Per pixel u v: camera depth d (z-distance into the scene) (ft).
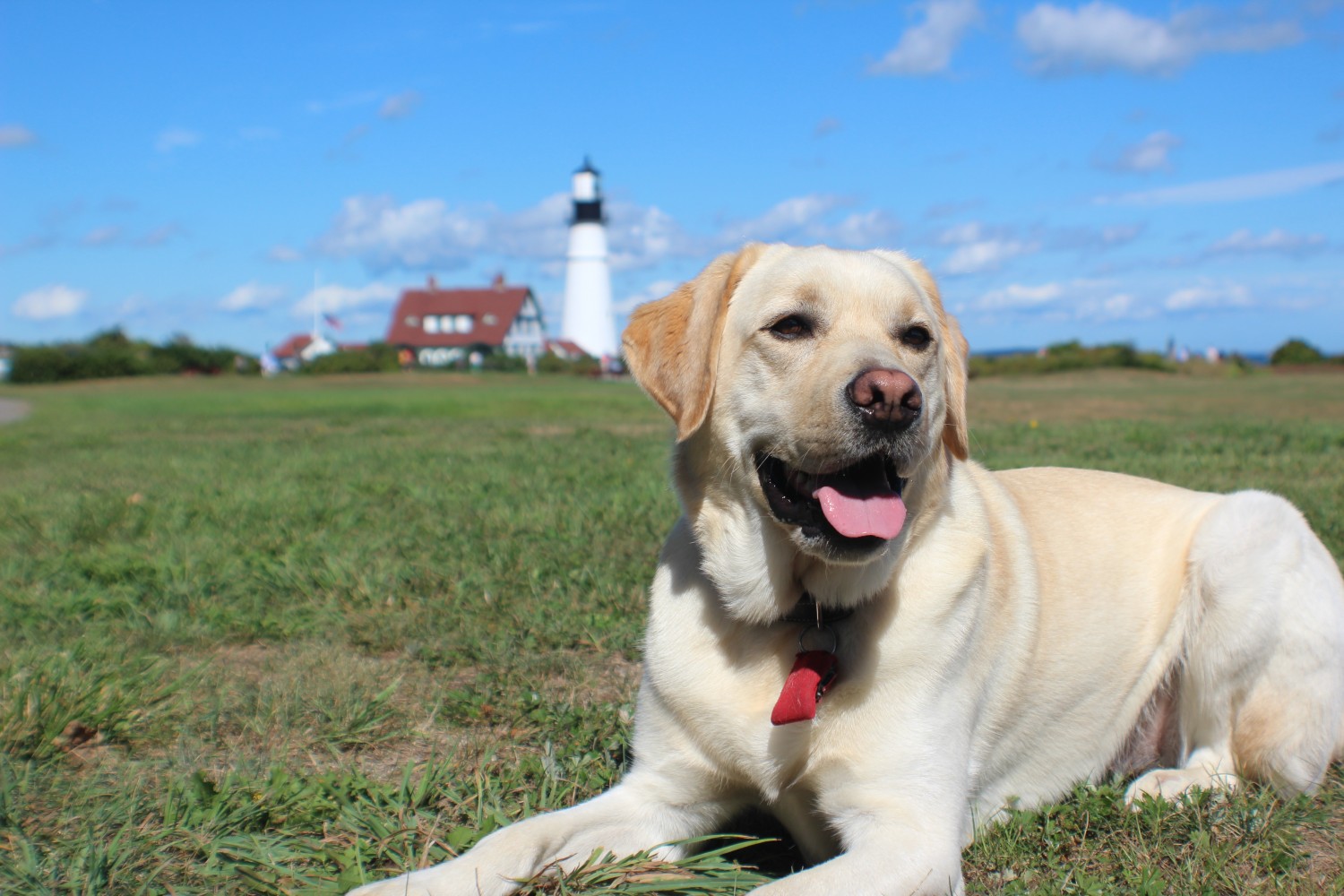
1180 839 10.08
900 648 9.77
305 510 26.40
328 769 11.02
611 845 9.87
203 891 8.68
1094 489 13.33
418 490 29.68
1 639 15.57
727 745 9.96
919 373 10.36
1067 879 9.25
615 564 20.11
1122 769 12.84
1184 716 12.58
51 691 12.21
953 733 9.92
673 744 10.27
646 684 10.68
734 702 9.95
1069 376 160.86
